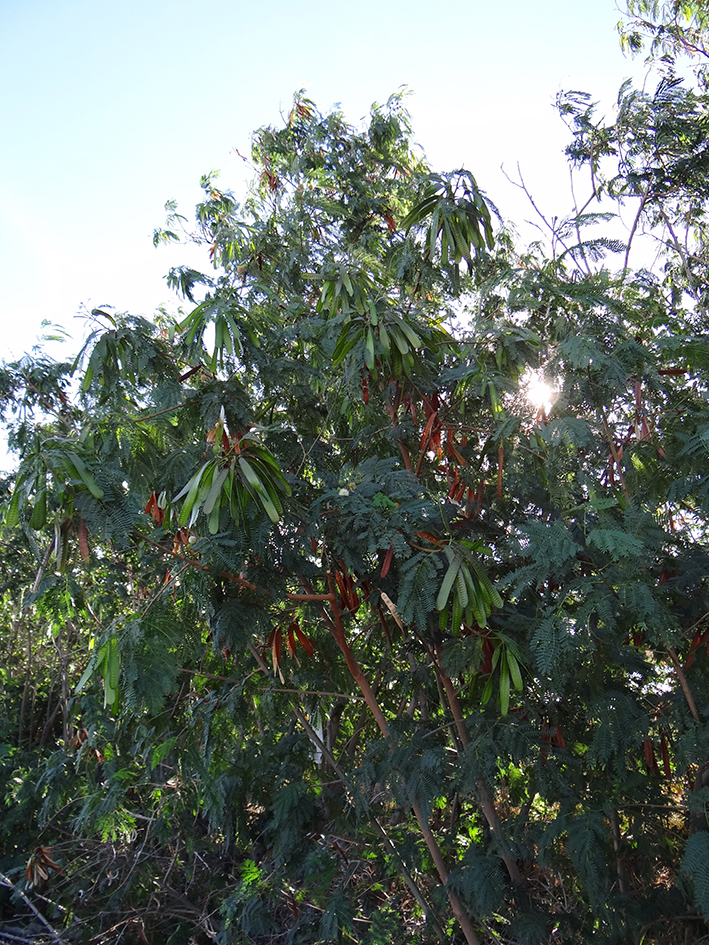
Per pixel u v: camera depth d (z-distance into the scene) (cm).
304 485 298
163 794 429
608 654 279
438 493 346
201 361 301
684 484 252
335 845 402
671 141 416
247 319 292
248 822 400
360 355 275
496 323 276
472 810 390
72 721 518
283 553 278
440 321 314
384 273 368
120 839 470
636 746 266
